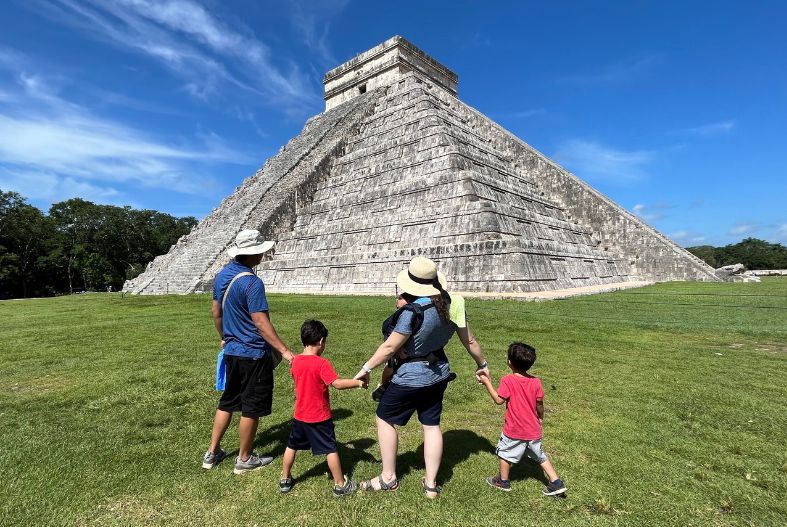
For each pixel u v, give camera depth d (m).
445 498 3.80
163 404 6.28
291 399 6.50
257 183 39.59
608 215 31.38
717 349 8.88
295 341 10.60
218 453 4.55
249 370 4.45
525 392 3.97
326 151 35.34
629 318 12.55
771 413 5.40
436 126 27.91
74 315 18.34
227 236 30.73
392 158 29.83
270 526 3.44
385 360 3.93
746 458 4.34
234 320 4.59
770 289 21.48
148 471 4.34
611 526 3.35
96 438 5.12
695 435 4.86
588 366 7.68
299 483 4.14
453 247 21.47
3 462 4.49
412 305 3.98
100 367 8.48
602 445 4.66
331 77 49.62
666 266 29.05
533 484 4.00
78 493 3.92
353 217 28.50
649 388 6.44
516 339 9.95
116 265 69.06
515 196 26.91
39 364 8.88
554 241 24.50
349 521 3.49
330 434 3.95
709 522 3.38
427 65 46.03
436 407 4.05
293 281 27.81
